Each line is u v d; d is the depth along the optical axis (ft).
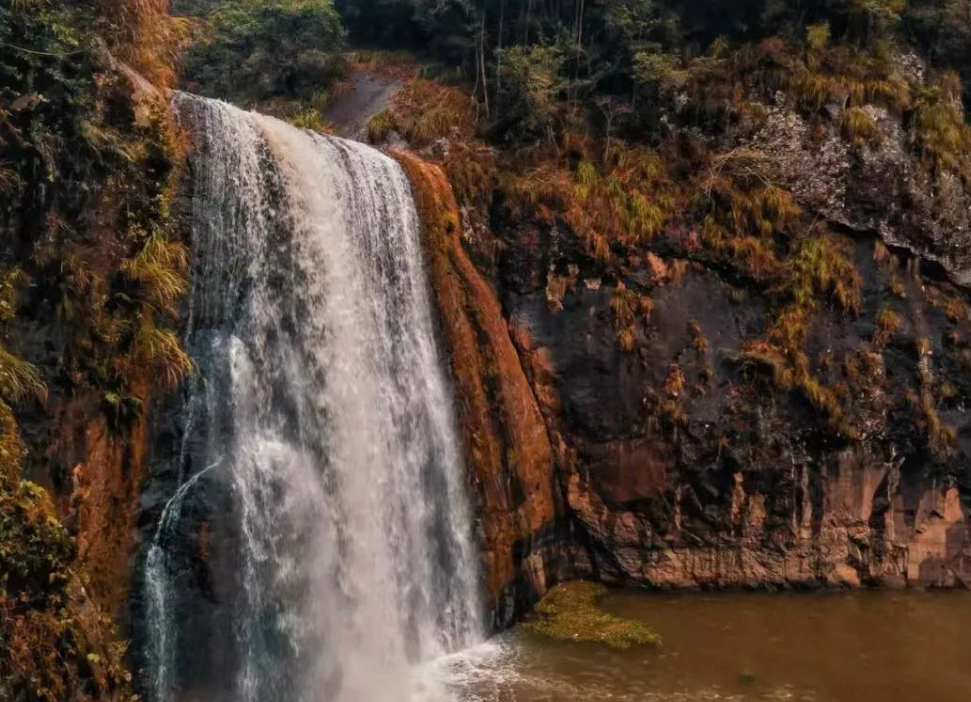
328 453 41.75
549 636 47.78
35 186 29.48
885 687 41.75
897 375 58.39
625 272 58.39
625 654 45.27
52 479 29.48
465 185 58.29
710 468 56.49
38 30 29.86
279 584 37.35
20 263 29.17
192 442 35.06
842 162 60.44
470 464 50.70
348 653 40.04
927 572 57.26
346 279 45.47
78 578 26.50
